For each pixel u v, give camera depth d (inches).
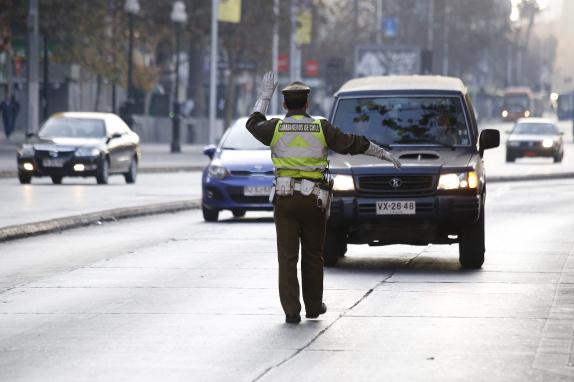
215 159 2094.0
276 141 978.1
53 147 2903.5
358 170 1337.4
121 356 836.0
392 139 1418.6
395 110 1441.9
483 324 962.1
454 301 1090.7
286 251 979.3
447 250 1582.2
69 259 1454.2
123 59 5940.0
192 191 2775.6
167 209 2268.7
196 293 1148.5
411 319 989.2
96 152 2913.4
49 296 1133.7
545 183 3287.4
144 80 6786.4
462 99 1444.4
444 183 1322.6
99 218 2001.7
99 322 980.6
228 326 959.0
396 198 1322.6
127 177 3149.6
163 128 6776.6
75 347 869.8
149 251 1546.5
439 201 1314.0
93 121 3031.5
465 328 944.3
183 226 1953.7
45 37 5083.7
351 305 1071.0
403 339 896.9
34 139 2962.6
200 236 1766.7
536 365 796.0
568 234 1784.0
